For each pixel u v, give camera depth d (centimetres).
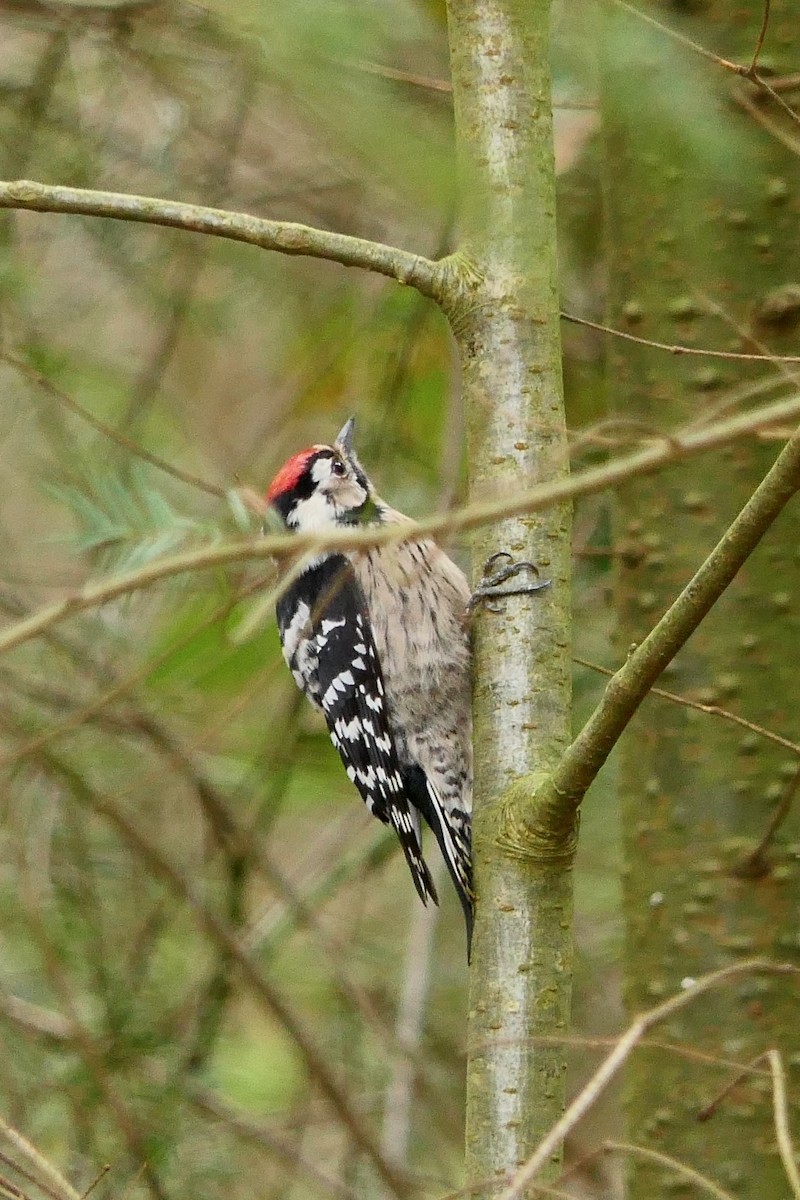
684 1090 762
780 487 475
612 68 447
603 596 1061
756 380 754
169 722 1108
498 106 641
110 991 1061
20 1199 572
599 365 1023
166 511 498
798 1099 746
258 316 1141
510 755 629
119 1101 960
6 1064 1047
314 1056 1028
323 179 1125
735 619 764
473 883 621
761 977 752
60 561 1170
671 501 777
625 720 545
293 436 1130
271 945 1098
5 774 1060
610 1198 1005
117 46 1051
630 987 788
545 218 648
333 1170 1191
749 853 756
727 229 759
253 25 407
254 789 1119
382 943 1220
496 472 639
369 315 1093
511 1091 588
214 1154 1043
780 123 736
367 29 401
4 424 1116
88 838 1123
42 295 1136
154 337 1175
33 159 1101
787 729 758
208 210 616
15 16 1064
